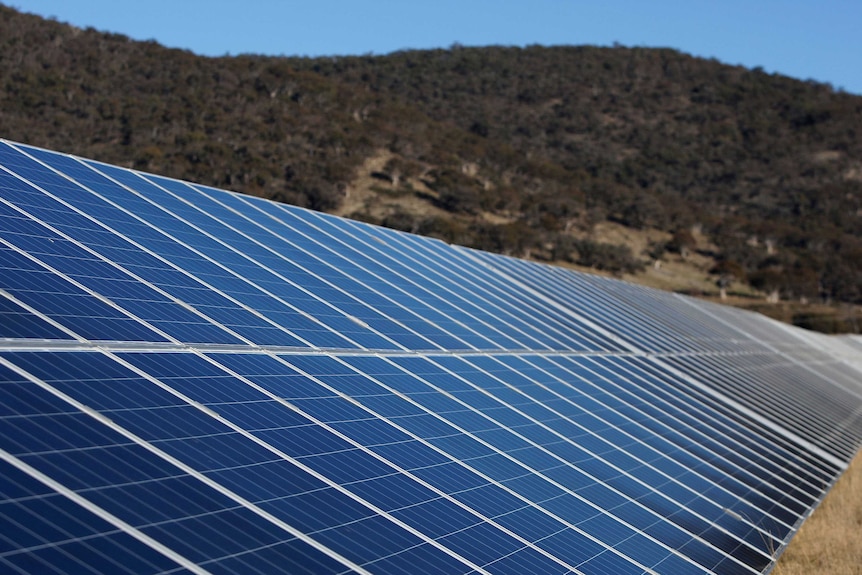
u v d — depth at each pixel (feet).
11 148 60.75
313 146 427.33
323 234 84.48
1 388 32.07
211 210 72.74
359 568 31.99
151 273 52.37
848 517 85.92
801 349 190.29
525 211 422.41
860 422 131.34
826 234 512.22
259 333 51.70
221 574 27.86
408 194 407.44
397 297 75.15
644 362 98.07
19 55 418.51
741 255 441.27
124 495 29.37
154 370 40.04
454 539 37.58
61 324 40.37
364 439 43.24
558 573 38.86
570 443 57.98
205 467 33.68
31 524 25.61
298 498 34.78
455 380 60.03
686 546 49.90
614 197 491.72
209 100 446.60
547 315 99.50
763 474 74.84
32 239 48.21
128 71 456.86
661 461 64.03
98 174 65.62
